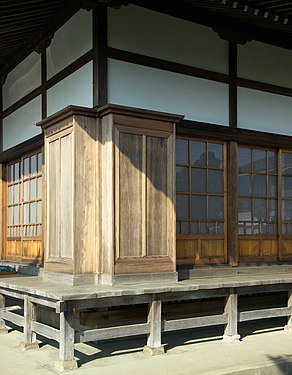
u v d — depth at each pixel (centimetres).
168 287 525
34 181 763
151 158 581
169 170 594
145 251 569
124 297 510
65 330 468
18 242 823
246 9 562
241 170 714
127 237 557
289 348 552
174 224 591
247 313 601
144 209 571
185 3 651
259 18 650
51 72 708
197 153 674
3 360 502
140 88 618
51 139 615
